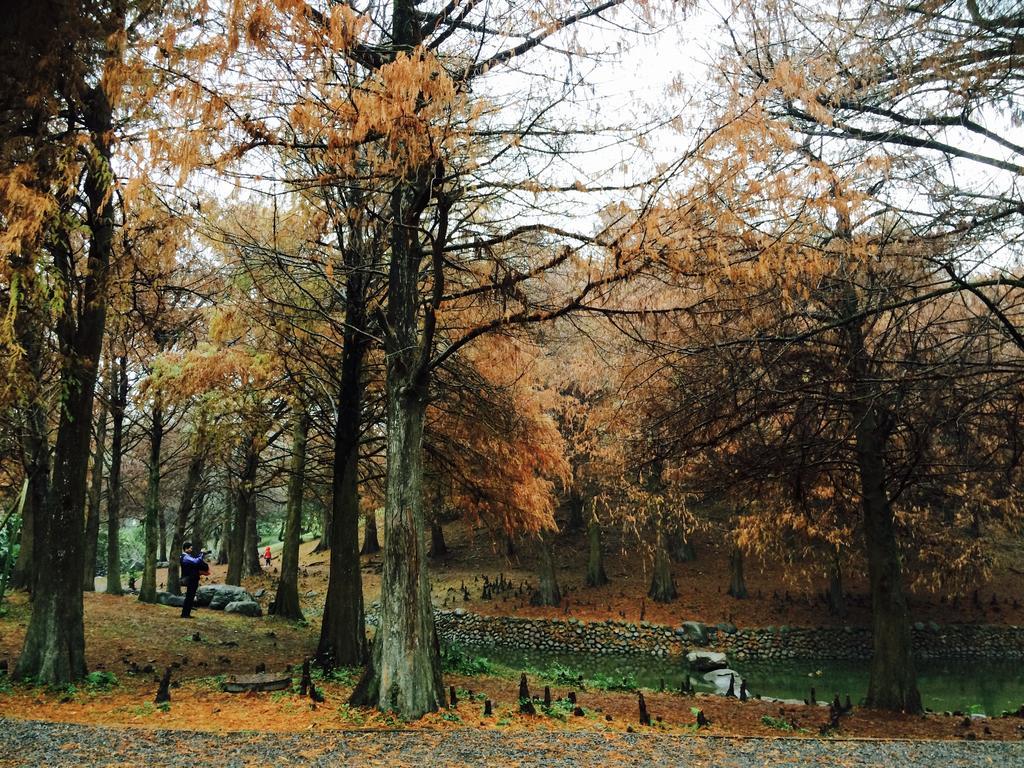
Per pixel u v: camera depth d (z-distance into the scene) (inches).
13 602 657.6
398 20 335.9
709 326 356.2
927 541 861.8
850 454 520.1
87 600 749.9
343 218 374.6
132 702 362.6
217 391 589.3
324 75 229.8
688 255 250.8
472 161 305.3
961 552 895.1
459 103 253.0
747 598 1122.0
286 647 622.8
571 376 743.1
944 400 317.4
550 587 1119.6
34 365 409.4
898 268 314.3
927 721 430.0
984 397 290.0
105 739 270.2
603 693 519.8
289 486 852.6
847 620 1029.2
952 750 303.6
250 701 369.4
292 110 227.0
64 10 284.7
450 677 532.4
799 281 287.6
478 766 253.3
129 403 800.9
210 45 211.0
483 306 391.9
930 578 1039.0
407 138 239.8
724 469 508.7
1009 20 256.7
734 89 251.0
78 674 402.6
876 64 291.0
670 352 355.9
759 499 590.6
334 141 231.8
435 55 234.4
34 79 302.4
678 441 421.4
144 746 262.8
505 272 338.3
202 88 214.7
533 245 365.1
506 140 302.4
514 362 446.6
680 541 1310.3
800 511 576.4
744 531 706.2
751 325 361.7
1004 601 1090.1
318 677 454.6
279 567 1643.7
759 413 382.9
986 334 295.1
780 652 965.8
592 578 1208.8
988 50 264.4
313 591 1278.3
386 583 351.9
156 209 314.8
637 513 900.6
